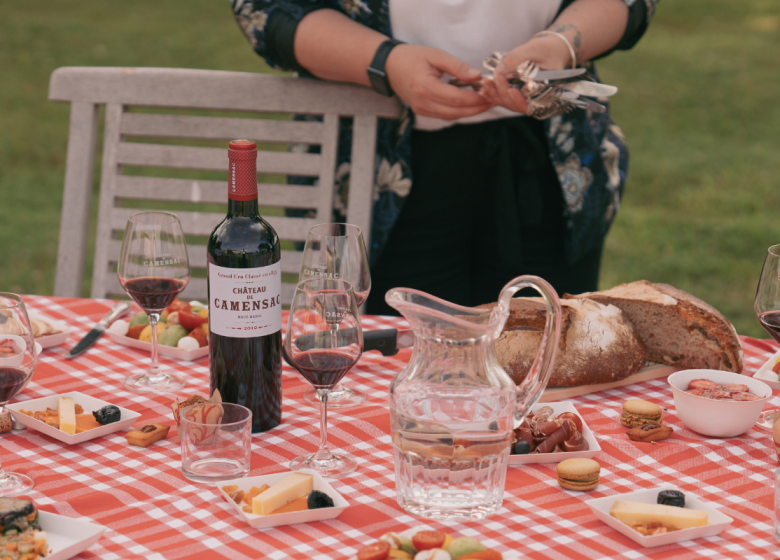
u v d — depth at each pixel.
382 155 2.52
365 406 1.63
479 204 2.62
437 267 2.69
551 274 2.71
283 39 2.35
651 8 2.42
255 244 1.44
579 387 1.68
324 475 1.36
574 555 1.15
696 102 8.79
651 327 1.79
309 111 2.47
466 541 1.09
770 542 1.19
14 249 5.68
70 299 2.15
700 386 1.55
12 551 1.11
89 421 1.53
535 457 1.41
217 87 2.49
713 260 5.65
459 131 2.49
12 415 1.52
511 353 1.68
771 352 1.90
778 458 1.38
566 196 2.50
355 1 2.38
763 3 12.66
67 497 1.29
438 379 1.22
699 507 1.24
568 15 2.30
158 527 1.22
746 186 6.82
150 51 10.03
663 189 6.79
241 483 1.29
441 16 2.37
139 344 1.88
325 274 1.75
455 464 1.23
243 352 1.47
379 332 1.83
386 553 1.09
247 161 1.41
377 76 2.27
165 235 1.67
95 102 2.50
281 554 1.15
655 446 1.46
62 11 11.62
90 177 2.51
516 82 2.11
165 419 1.56
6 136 7.60
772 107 8.62
